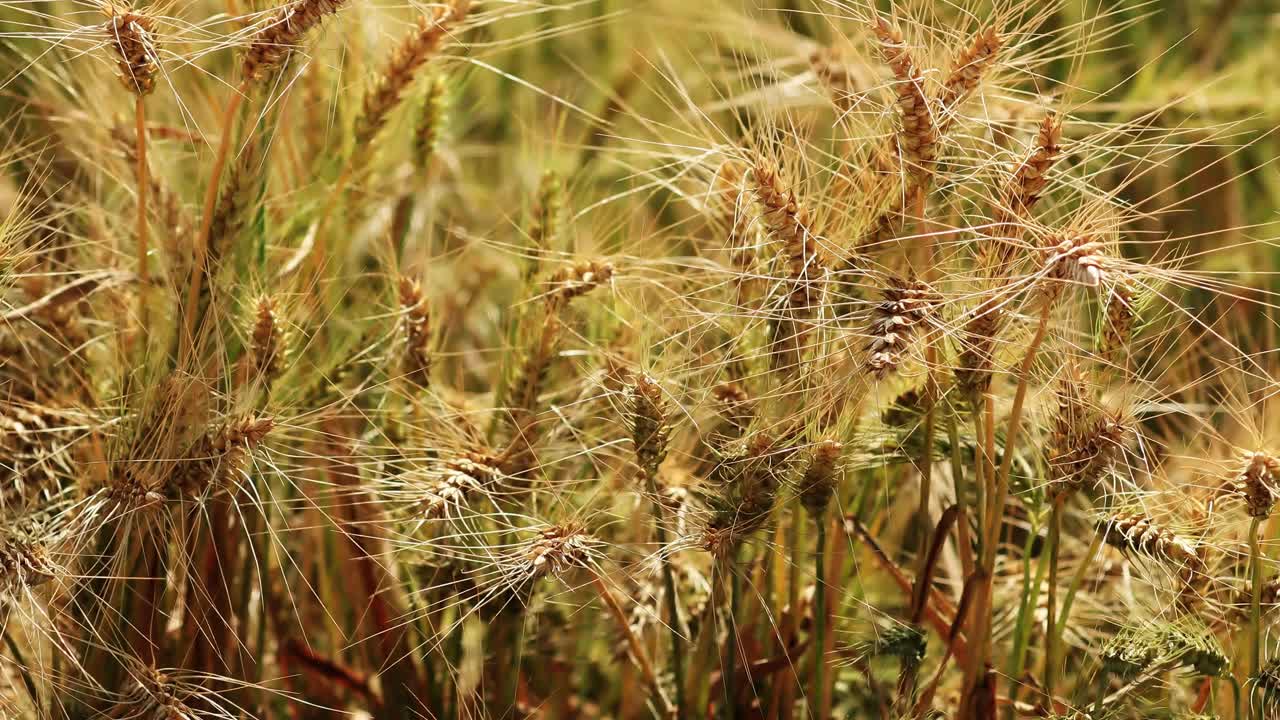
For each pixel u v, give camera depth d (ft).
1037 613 5.85
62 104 6.09
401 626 5.77
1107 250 5.35
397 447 5.67
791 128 5.52
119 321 5.79
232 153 5.64
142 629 5.62
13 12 6.22
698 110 5.58
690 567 5.82
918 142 5.33
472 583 5.64
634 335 5.78
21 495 5.56
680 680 5.63
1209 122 6.68
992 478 5.48
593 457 5.77
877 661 5.70
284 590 6.02
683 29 6.91
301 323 5.73
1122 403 5.45
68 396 5.78
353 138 5.91
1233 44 6.99
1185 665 5.46
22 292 5.79
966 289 5.42
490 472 5.60
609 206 6.21
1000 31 5.43
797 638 5.69
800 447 5.37
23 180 6.09
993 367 5.38
